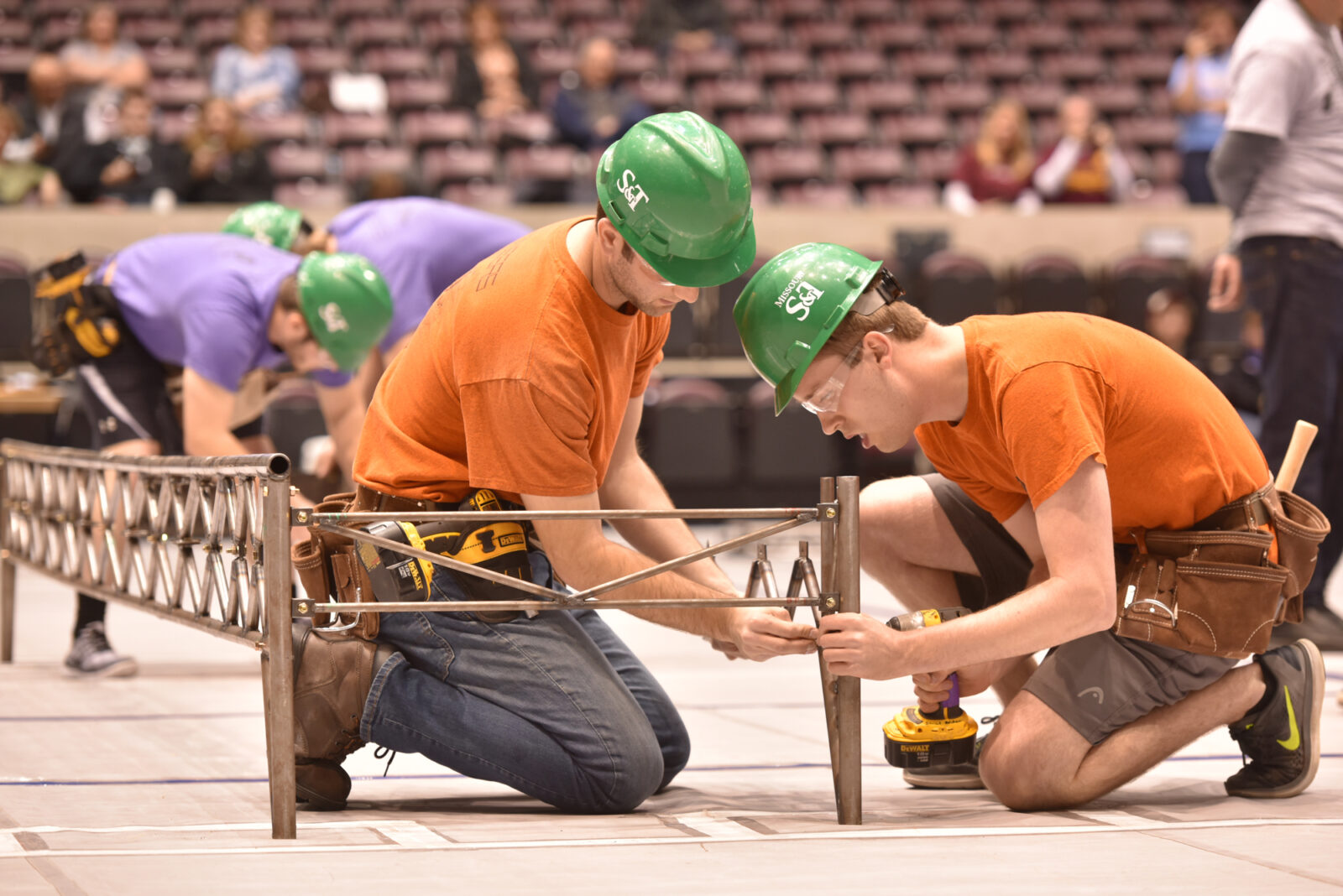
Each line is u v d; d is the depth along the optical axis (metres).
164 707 6.70
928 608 5.47
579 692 4.57
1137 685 4.55
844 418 4.41
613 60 20.67
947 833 4.19
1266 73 8.14
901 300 4.42
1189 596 4.50
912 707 5.09
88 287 7.67
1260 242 8.30
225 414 7.32
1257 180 8.30
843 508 4.28
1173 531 4.59
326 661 4.61
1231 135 8.27
